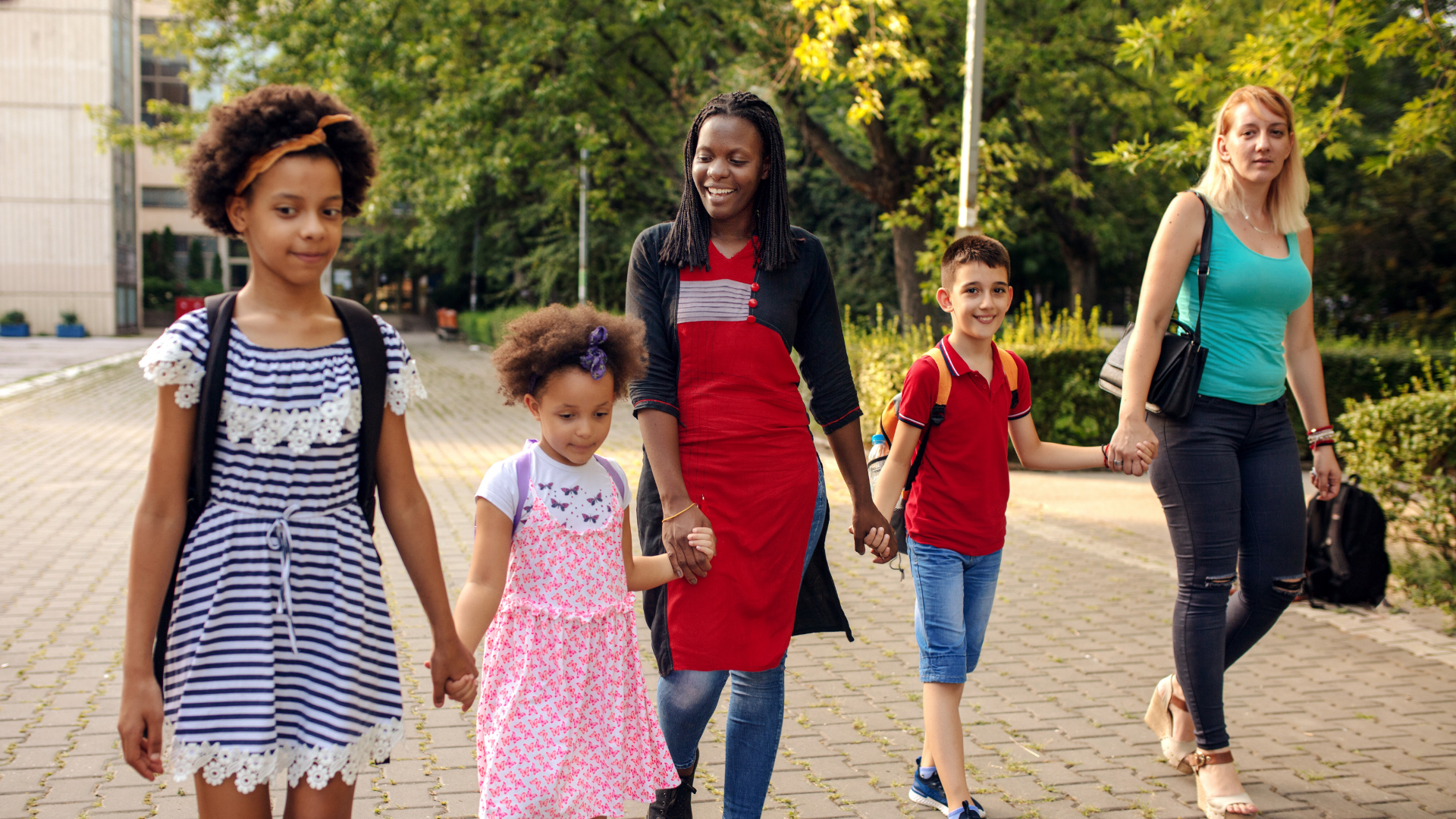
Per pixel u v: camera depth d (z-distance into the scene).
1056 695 4.29
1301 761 3.65
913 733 3.87
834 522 8.12
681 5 15.09
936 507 3.14
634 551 3.44
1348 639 5.11
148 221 52.53
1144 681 4.49
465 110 15.30
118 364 26.05
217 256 53.38
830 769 3.53
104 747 3.58
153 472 1.87
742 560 2.62
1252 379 3.21
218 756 1.83
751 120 2.61
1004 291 3.13
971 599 3.23
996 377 3.21
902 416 3.10
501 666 2.52
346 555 1.97
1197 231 3.21
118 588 5.82
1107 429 11.32
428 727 3.81
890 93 14.32
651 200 25.75
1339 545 5.17
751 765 2.75
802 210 25.23
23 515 7.83
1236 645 3.42
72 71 40.91
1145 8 14.70
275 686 1.89
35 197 41.16
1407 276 16.64
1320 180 20.92
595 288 26.81
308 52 16.94
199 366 1.87
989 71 13.99
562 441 2.50
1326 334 13.41
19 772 3.36
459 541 7.16
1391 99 19.36
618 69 16.56
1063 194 19.47
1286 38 7.43
